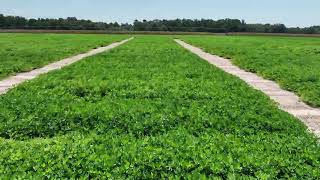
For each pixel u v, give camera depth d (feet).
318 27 562.66
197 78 71.15
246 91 58.59
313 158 30.22
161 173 26.96
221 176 27.27
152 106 45.73
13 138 37.06
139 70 81.15
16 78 79.20
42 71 90.94
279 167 28.48
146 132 37.91
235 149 31.53
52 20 554.46
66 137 35.68
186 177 26.45
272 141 34.55
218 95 53.78
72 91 55.98
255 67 97.76
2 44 196.34
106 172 26.91
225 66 109.09
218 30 557.74
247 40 306.14
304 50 171.73
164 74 75.25
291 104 58.18
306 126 42.96
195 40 282.77
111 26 568.41
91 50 161.38
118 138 34.45
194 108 45.24
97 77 69.77
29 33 424.05
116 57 113.60
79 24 557.74
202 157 29.25
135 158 28.86
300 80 75.00
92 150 30.81
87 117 40.83
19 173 26.71
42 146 32.81
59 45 188.96
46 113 41.98
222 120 40.42
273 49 178.81
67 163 28.30
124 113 42.09
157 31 519.60
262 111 45.37
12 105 45.19
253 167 28.19
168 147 31.76
